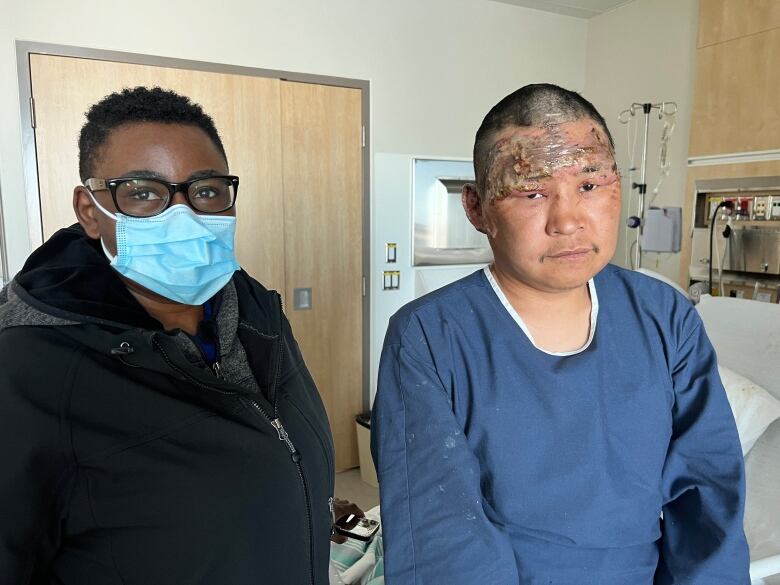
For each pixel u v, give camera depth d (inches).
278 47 112.1
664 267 126.6
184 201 32.4
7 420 25.5
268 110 112.3
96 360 28.8
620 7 137.6
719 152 110.4
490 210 32.1
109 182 30.9
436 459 30.7
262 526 31.6
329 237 122.0
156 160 31.3
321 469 37.5
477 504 30.2
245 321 38.8
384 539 31.0
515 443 31.9
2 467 25.1
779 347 71.9
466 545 29.1
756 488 64.4
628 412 32.8
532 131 30.5
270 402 35.1
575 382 32.4
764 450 67.0
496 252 32.9
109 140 31.0
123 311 31.5
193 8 104.0
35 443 25.9
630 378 33.3
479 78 135.0
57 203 97.8
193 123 33.0
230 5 107.0
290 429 35.8
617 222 31.5
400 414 32.3
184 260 32.8
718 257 109.5
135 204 31.6
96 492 27.7
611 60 141.3
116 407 28.3
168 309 36.1
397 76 125.2
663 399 33.7
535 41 141.1
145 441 28.6
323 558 36.5
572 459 31.8
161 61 102.3
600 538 32.0
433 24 128.0
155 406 29.4
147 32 101.0
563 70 146.1
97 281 32.1
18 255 96.8
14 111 94.3
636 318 34.7
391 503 31.2
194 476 29.5
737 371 73.4
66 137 97.2
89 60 97.3
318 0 115.0
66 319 28.5
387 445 32.2
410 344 33.3
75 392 27.4
